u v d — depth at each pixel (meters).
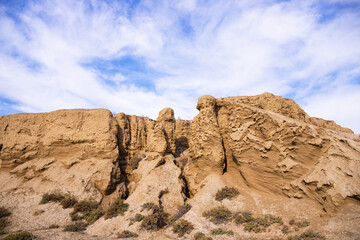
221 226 15.59
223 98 26.39
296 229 13.10
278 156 18.59
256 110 21.81
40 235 14.57
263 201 17.55
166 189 21.36
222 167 22.97
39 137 27.61
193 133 26.78
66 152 26.36
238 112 23.41
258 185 19.59
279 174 18.09
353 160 14.45
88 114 27.86
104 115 27.62
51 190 21.81
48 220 18.12
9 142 27.17
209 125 23.88
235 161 22.95
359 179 13.33
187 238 14.45
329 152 15.78
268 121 20.27
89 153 25.88
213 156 23.08
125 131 29.86
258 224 14.76
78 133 26.64
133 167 27.69
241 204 17.94
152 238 14.91
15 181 23.86
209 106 24.97
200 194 20.73
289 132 18.38
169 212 19.02
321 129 17.95
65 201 20.05
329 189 14.04
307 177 15.86
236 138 22.02
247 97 25.70
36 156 26.62
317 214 13.88
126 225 16.78
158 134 27.45
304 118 25.56
